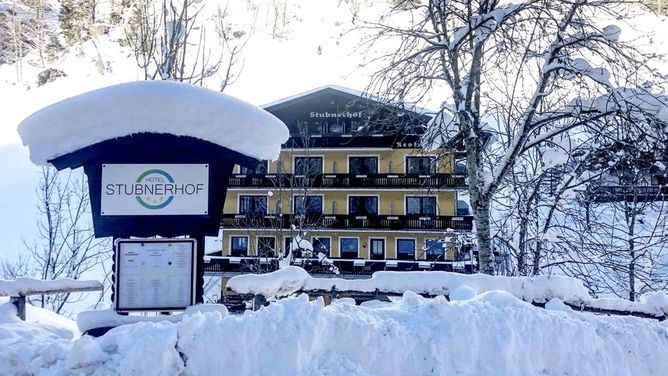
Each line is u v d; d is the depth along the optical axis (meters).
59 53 62.84
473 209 9.62
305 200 21.00
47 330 4.51
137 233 4.37
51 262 14.61
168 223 4.39
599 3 8.83
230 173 4.48
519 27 9.22
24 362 3.34
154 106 4.28
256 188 23.95
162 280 4.20
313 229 21.69
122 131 4.29
